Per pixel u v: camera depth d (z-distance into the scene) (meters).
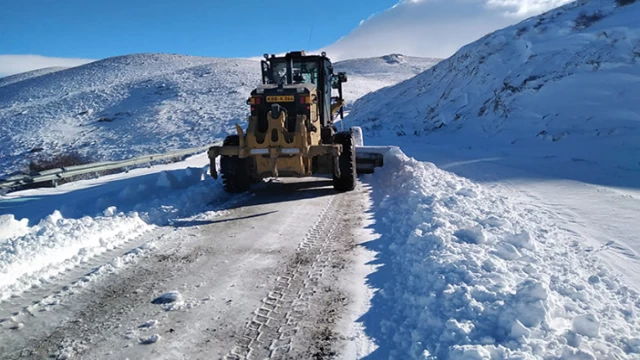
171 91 44.94
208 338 3.17
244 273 4.30
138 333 3.24
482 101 17.66
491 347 2.62
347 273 4.23
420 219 5.34
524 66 17.20
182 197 7.11
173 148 25.27
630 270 3.84
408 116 21.72
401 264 4.29
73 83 58.25
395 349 2.95
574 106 13.62
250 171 7.88
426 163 8.95
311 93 7.46
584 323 2.84
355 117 26.38
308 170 7.41
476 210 5.68
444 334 2.87
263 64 8.73
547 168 8.79
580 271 3.80
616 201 6.01
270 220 6.16
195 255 4.81
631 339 2.75
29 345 3.10
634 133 10.99
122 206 6.73
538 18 20.06
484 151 12.02
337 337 3.14
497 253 4.16
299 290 3.89
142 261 4.63
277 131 7.11
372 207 6.79
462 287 3.39
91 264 4.57
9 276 4.04
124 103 41.81
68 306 3.65
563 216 5.48
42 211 6.90
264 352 2.98
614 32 15.78
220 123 31.89
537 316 2.86
